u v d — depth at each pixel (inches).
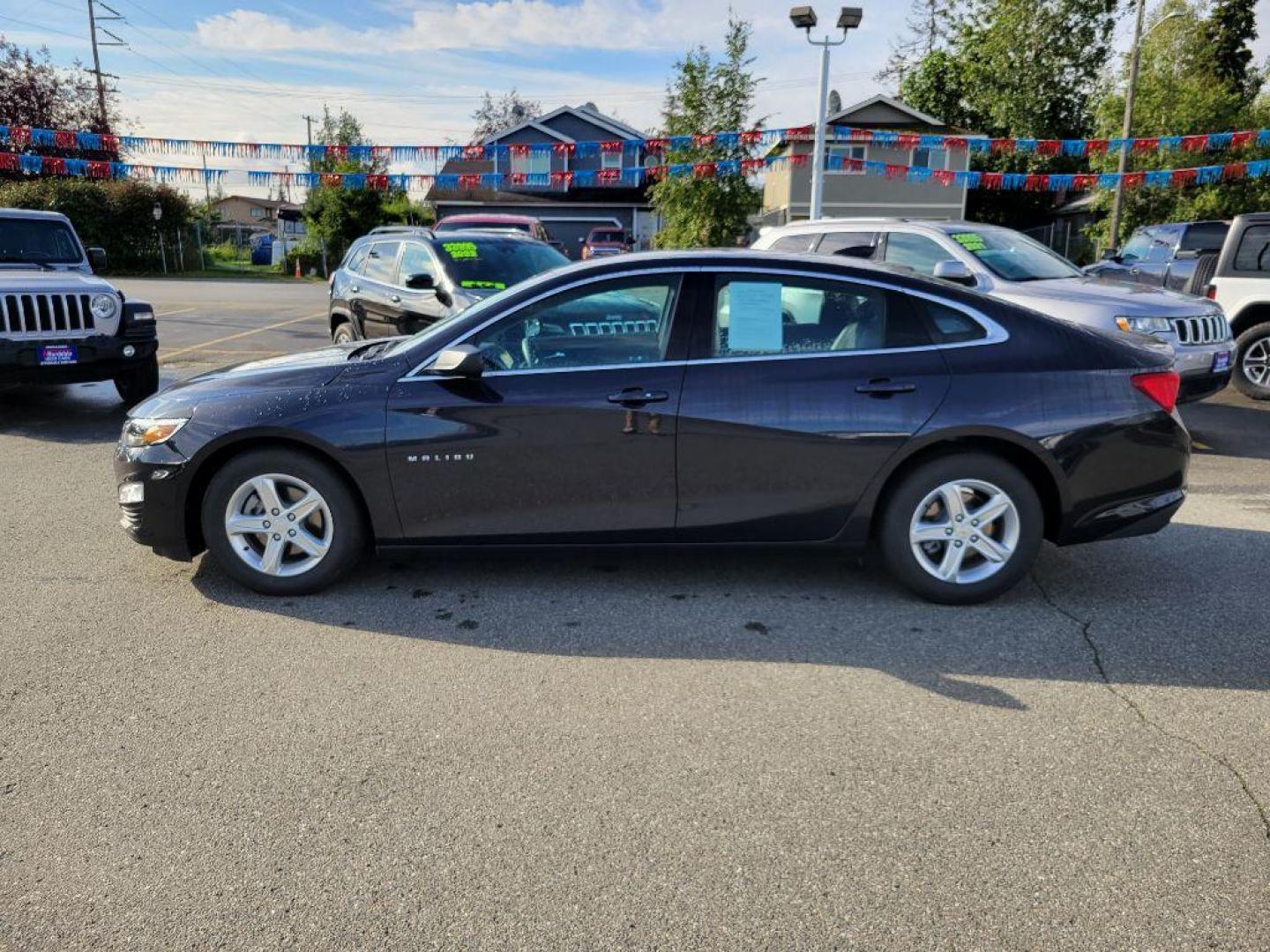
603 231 1332.4
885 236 353.1
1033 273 324.5
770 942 87.1
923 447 158.6
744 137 647.1
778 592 172.7
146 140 612.4
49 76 1628.9
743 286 162.6
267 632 156.5
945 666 142.8
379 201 1632.6
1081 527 162.1
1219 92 1114.7
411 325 347.9
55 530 212.8
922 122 1400.1
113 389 425.4
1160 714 128.2
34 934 88.6
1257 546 199.6
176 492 165.8
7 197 1401.3
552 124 1690.5
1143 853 99.1
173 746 121.2
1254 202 1056.2
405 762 117.1
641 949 86.4
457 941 87.6
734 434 158.2
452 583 178.4
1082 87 1485.0
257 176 631.2
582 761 117.3
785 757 118.0
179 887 95.1
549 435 159.9
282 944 87.3
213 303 887.1
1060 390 157.9
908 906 91.7
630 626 158.4
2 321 315.3
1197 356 288.4
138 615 163.5
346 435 161.0
